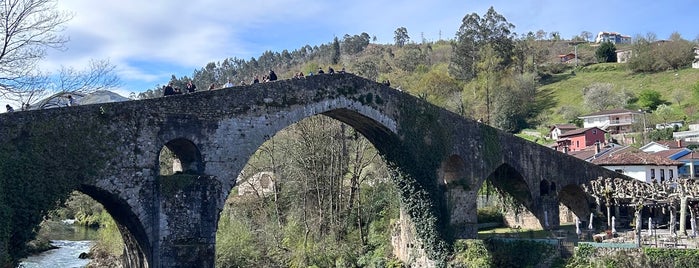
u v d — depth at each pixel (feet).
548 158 152.56
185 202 85.05
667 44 384.68
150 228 82.64
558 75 407.23
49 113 75.46
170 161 149.28
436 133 126.72
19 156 72.43
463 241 121.70
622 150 214.28
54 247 183.83
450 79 305.32
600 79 385.50
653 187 133.80
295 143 159.43
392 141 121.39
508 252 116.37
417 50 458.09
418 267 127.03
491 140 138.41
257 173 176.14
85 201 205.46
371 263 137.49
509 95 316.60
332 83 108.68
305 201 147.43
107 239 158.71
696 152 228.84
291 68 478.59
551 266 111.04
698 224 141.08
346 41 561.02
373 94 115.85
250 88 96.53
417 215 125.29
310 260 136.67
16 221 71.51
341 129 157.28
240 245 138.10
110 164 79.66
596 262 106.83
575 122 320.91
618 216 155.94
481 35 323.37
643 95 330.75
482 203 189.16
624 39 602.85
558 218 152.56
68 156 76.13
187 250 84.02
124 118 81.76
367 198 159.63
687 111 303.27
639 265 103.09
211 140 90.58
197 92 90.12
